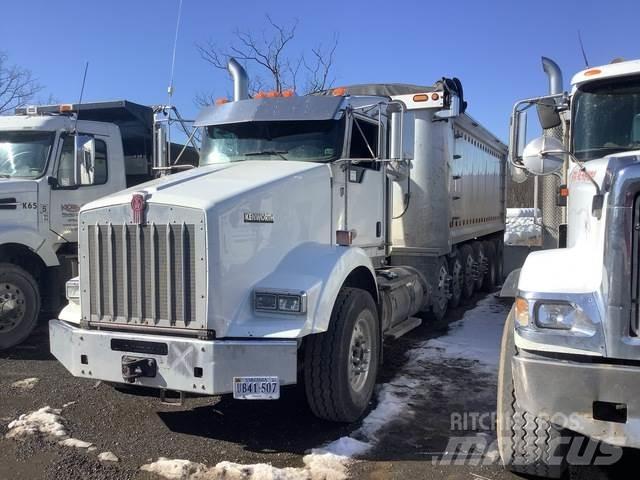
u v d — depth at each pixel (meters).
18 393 5.48
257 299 4.30
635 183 3.21
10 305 7.06
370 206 6.27
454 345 7.32
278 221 4.67
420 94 8.16
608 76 4.59
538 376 3.36
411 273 7.65
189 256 4.15
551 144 4.48
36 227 7.49
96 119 8.97
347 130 5.70
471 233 10.81
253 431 4.65
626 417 3.20
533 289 3.45
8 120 7.70
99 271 4.43
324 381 4.52
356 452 4.23
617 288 3.23
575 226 4.20
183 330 4.16
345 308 4.64
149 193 4.33
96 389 5.59
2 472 3.89
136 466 4.00
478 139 11.23
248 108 5.92
